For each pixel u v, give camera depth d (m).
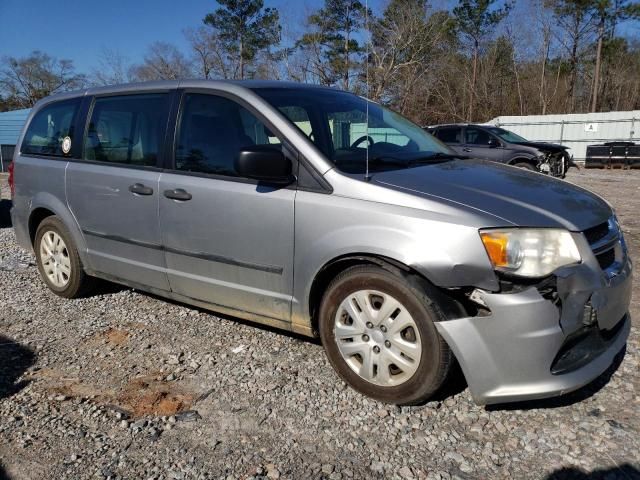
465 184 3.09
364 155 3.44
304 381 3.32
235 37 42.25
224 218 3.51
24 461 2.63
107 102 4.43
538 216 2.77
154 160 3.96
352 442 2.73
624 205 10.24
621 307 2.99
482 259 2.65
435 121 42.22
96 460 2.62
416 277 2.83
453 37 42.56
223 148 3.62
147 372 3.50
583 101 47.53
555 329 2.62
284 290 3.33
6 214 9.86
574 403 3.02
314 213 3.12
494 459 2.58
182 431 2.85
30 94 57.44
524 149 12.84
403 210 2.86
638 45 47.91
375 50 32.84
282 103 3.56
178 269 3.88
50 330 4.21
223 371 3.48
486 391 2.70
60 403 3.14
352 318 3.09
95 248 4.48
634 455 2.58
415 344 2.86
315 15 33.62
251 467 2.55
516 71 45.19
